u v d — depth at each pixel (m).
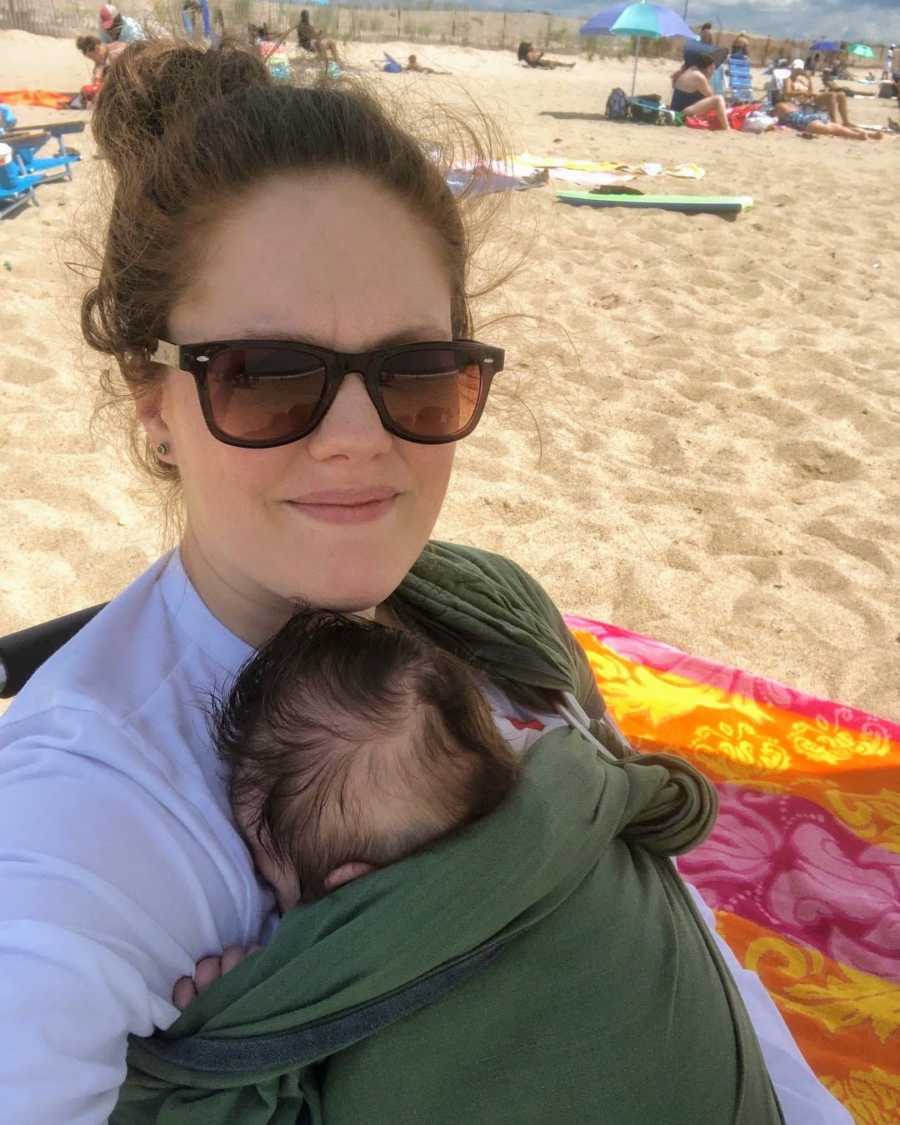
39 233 2.84
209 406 0.44
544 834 0.46
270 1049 0.41
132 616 0.48
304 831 0.45
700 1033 0.50
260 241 0.43
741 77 6.85
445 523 1.62
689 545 1.62
